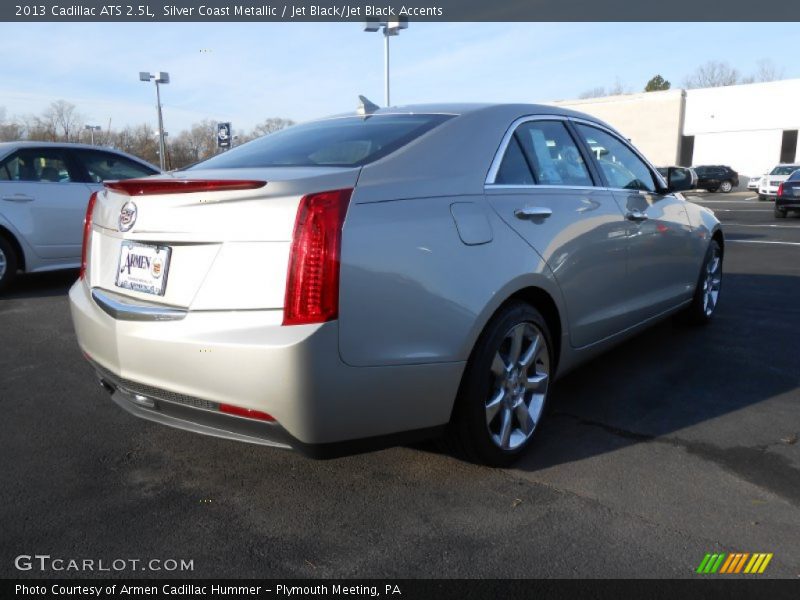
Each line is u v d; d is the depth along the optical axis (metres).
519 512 2.63
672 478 2.89
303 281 2.25
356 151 2.84
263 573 2.28
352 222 2.35
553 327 3.28
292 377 2.23
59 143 7.34
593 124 3.96
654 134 43.41
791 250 10.40
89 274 3.01
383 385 2.43
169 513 2.65
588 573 2.26
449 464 3.05
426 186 2.66
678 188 4.68
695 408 3.68
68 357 4.71
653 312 4.32
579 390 3.97
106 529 2.54
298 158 2.93
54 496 2.78
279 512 2.66
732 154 41.59
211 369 2.32
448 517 2.61
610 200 3.72
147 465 3.06
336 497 2.77
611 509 2.65
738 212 20.34
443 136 2.93
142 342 2.47
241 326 2.29
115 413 3.68
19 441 3.31
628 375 4.23
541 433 3.36
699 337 5.09
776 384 4.04
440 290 2.56
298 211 2.28
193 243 2.44
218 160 3.25
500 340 2.80
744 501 2.70
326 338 2.26
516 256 2.88
